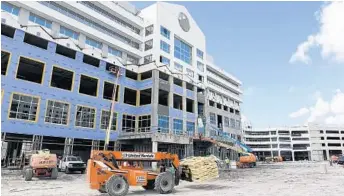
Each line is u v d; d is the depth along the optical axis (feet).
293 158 382.01
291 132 393.70
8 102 97.19
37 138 102.68
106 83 139.64
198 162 53.98
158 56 153.99
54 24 121.08
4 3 105.81
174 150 136.46
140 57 160.15
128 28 159.02
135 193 47.16
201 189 52.60
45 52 112.16
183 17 184.24
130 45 158.81
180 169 52.80
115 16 152.87
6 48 100.32
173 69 163.84
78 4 129.90
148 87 147.13
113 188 42.42
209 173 53.98
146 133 121.39
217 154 167.63
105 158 45.88
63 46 119.96
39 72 132.67
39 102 106.22
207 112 187.42
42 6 115.24
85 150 139.03
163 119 144.25
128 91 154.81
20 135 106.11
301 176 85.66
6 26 103.35
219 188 54.13
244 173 103.65
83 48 127.75
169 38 166.91
